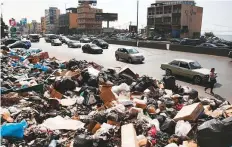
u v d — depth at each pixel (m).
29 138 7.88
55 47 48.00
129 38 74.19
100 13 124.88
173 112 10.18
